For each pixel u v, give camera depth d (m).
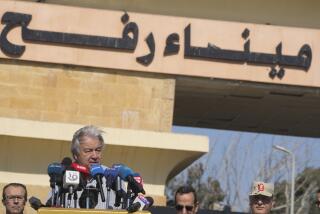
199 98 31.06
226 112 34.41
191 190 12.12
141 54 27.77
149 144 26.78
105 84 27.80
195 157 27.48
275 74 28.05
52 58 27.45
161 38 27.89
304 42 28.33
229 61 28.05
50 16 27.66
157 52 27.83
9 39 27.41
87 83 27.77
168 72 27.78
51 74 27.66
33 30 27.48
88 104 27.67
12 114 27.34
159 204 27.20
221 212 20.14
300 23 29.03
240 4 28.86
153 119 27.77
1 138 26.55
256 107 32.38
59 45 27.61
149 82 27.91
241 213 20.16
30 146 26.83
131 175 9.38
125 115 27.73
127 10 28.50
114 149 26.89
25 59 27.41
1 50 27.33
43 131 26.48
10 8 27.52
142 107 27.80
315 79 28.17
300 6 29.06
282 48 28.17
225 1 28.84
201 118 36.69
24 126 26.42
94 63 27.61
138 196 9.45
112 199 9.43
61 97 27.61
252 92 29.09
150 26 27.91
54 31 27.55
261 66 28.11
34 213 25.42
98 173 9.38
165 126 27.73
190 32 27.95
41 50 27.48
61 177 9.33
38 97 27.52
